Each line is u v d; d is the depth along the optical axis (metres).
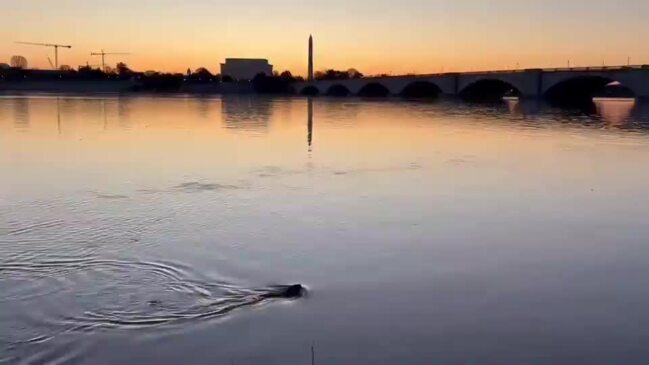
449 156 31.81
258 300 11.68
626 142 39.53
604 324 10.84
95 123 51.53
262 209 19.00
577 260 14.41
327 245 15.34
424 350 9.84
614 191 22.44
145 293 11.87
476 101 117.38
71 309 11.05
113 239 15.56
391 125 53.66
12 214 17.89
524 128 50.78
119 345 9.77
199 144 35.91
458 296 12.09
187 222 17.36
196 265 13.66
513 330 10.59
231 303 11.50
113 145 34.78
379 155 31.92
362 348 9.86
